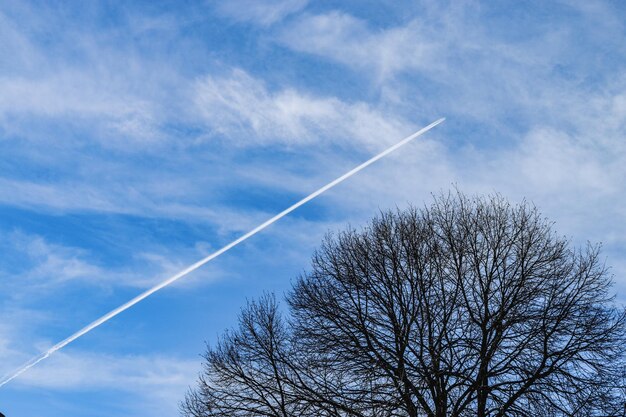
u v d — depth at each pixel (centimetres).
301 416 2541
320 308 2747
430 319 2569
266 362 2706
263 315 2791
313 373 2638
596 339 2509
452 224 2816
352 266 2778
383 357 2602
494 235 2742
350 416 2498
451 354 2484
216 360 2750
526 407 2420
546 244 2719
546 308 2555
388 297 2694
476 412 2414
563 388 2434
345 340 2661
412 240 2739
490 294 2630
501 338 2522
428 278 2680
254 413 2612
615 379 2466
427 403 2477
